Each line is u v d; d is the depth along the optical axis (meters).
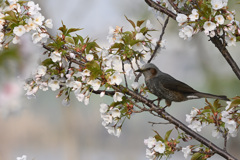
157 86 11.10
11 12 7.61
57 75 8.14
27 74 7.50
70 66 8.17
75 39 8.30
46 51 7.93
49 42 8.09
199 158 8.25
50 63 7.94
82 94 7.84
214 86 29.95
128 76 8.45
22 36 7.36
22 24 7.63
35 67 7.64
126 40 8.44
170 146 8.18
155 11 9.73
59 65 7.95
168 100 11.52
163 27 9.30
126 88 8.15
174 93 11.21
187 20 8.14
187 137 8.37
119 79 7.71
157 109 8.56
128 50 8.44
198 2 8.29
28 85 7.91
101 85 7.77
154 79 11.11
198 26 8.01
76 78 8.09
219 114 8.34
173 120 8.51
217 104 8.24
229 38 8.52
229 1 16.55
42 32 7.65
